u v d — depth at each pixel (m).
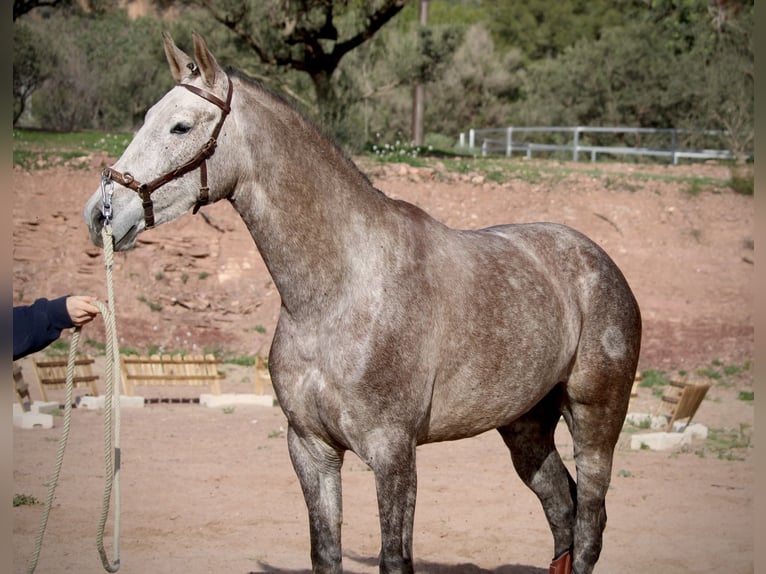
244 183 4.66
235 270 18.58
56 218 18.84
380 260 4.75
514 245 5.61
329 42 25.75
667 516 8.03
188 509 8.04
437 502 8.45
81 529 7.38
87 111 30.30
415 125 29.84
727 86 25.97
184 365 13.63
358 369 4.57
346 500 8.49
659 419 12.28
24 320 4.24
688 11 36.53
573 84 36.97
